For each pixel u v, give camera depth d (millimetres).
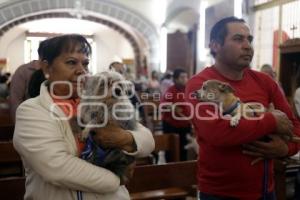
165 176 2291
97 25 13609
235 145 1613
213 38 1824
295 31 4875
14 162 2885
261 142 1615
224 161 1683
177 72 4305
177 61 10023
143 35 11086
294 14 4926
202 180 1799
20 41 14312
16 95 3084
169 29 10273
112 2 10625
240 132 1543
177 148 3189
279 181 2693
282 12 5215
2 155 2635
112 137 1368
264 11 5680
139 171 2227
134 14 10836
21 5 9898
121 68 3123
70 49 1420
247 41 1709
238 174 1666
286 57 4461
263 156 1638
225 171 1688
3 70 14656
